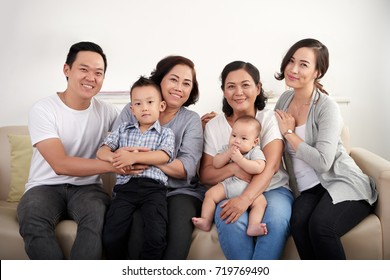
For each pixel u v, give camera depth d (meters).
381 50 3.48
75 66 2.01
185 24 3.39
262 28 3.42
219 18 3.39
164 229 1.81
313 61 2.00
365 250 1.87
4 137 2.50
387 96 3.54
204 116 2.31
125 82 3.42
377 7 3.43
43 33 3.29
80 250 1.78
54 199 1.94
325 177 1.95
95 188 2.07
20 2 3.25
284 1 3.40
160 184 1.95
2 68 3.30
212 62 3.44
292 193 2.07
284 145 2.08
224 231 1.83
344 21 3.44
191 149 2.05
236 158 1.92
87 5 3.31
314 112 2.01
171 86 2.06
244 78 2.01
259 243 1.81
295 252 1.88
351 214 1.84
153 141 2.00
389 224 1.88
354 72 3.50
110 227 1.84
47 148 1.96
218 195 1.94
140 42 3.38
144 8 3.35
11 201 2.37
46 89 3.34
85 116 2.10
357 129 3.57
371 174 2.03
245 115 2.02
